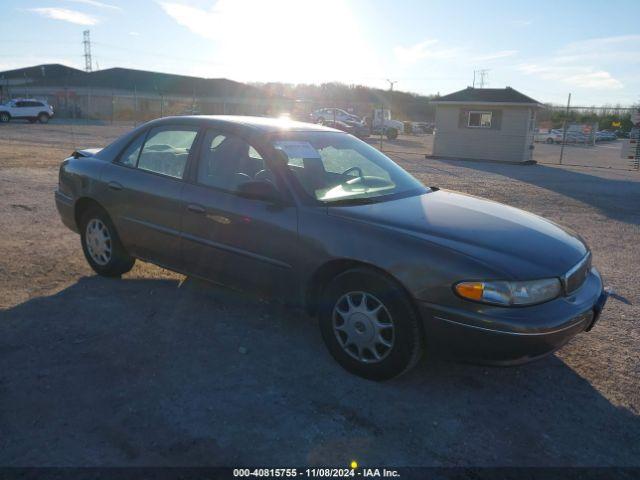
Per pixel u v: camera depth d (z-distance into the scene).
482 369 3.71
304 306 3.70
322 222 3.55
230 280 4.07
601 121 60.78
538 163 23.25
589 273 3.81
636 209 10.81
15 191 9.34
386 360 3.34
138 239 4.60
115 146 4.95
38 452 2.65
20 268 5.25
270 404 3.14
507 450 2.86
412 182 4.55
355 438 2.87
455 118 23.06
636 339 4.30
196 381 3.35
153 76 54.88
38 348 3.67
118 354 3.63
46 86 53.62
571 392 3.47
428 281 3.14
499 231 3.54
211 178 4.16
